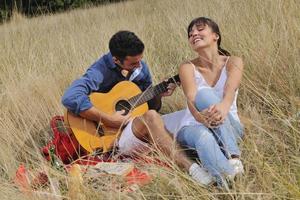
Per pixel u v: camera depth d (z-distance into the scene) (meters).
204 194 3.13
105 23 10.00
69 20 12.26
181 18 7.64
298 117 3.88
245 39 5.49
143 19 9.34
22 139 4.54
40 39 9.08
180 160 3.60
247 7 6.51
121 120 4.26
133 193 3.37
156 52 6.58
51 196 3.38
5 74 6.48
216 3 7.71
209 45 4.03
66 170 3.78
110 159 4.09
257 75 4.77
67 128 4.32
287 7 5.71
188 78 4.00
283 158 3.49
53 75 6.10
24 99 5.18
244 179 3.31
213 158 3.41
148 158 3.73
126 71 4.57
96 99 4.42
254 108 4.29
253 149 3.50
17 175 3.77
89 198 3.34
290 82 4.48
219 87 3.99
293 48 4.88
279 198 2.96
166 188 3.36
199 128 3.62
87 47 7.19
